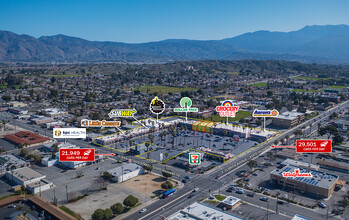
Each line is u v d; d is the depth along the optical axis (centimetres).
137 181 14350
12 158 16800
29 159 17325
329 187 12531
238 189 13338
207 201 12238
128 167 15650
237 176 14962
